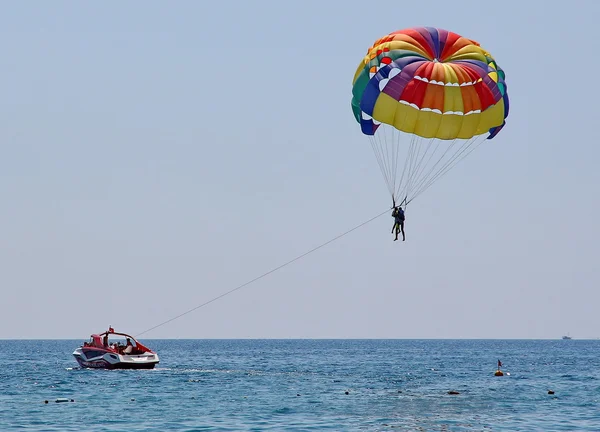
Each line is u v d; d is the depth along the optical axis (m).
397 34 97.00
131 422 80.12
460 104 92.81
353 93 99.38
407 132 94.81
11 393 105.88
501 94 96.06
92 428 76.56
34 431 74.88
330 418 83.19
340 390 113.50
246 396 103.00
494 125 96.19
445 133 94.62
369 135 101.31
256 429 76.06
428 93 93.00
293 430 75.56
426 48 96.31
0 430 75.38
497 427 78.06
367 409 90.50
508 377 147.75
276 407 91.69
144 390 109.88
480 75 93.56
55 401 96.50
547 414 87.50
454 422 80.88
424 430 75.88
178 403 94.88
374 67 95.88
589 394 110.00
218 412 87.19
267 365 195.75
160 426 77.69
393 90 93.94
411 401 98.94
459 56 96.00
